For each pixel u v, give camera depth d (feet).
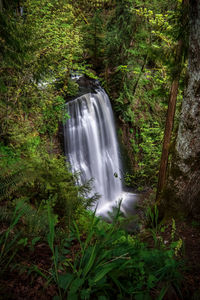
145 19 27.68
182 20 11.66
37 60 14.42
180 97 21.26
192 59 10.20
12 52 12.05
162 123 33.76
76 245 6.83
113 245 6.10
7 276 4.84
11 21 12.28
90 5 33.96
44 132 21.33
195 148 11.07
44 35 18.39
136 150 34.24
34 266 5.00
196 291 5.69
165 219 11.84
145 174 30.83
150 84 33.94
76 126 25.58
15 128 15.78
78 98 26.68
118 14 31.99
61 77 23.03
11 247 5.67
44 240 6.52
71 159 24.13
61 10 24.14
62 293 4.68
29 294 4.51
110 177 29.50
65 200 9.56
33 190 9.71
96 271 4.91
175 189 11.96
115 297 4.75
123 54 32.63
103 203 26.78
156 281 5.24
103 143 30.01
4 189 7.23
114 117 33.42
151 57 12.55
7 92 13.98
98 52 34.27
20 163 8.21
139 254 5.89
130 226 16.29
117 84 33.40
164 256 5.97
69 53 21.21
